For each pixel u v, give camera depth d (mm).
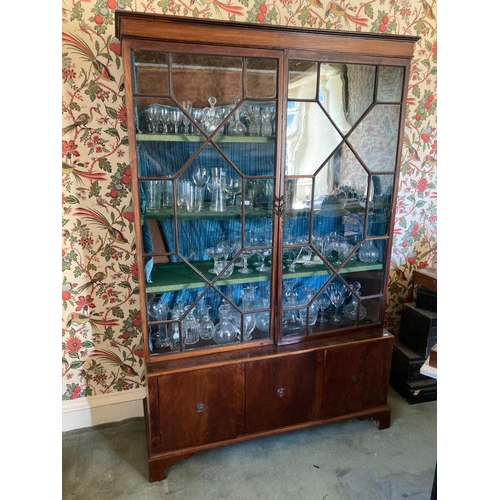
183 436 1508
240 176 1422
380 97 1493
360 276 1688
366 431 1785
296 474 1539
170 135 1317
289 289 1600
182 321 1498
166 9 1505
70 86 1466
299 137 1439
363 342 1653
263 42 1290
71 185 1550
